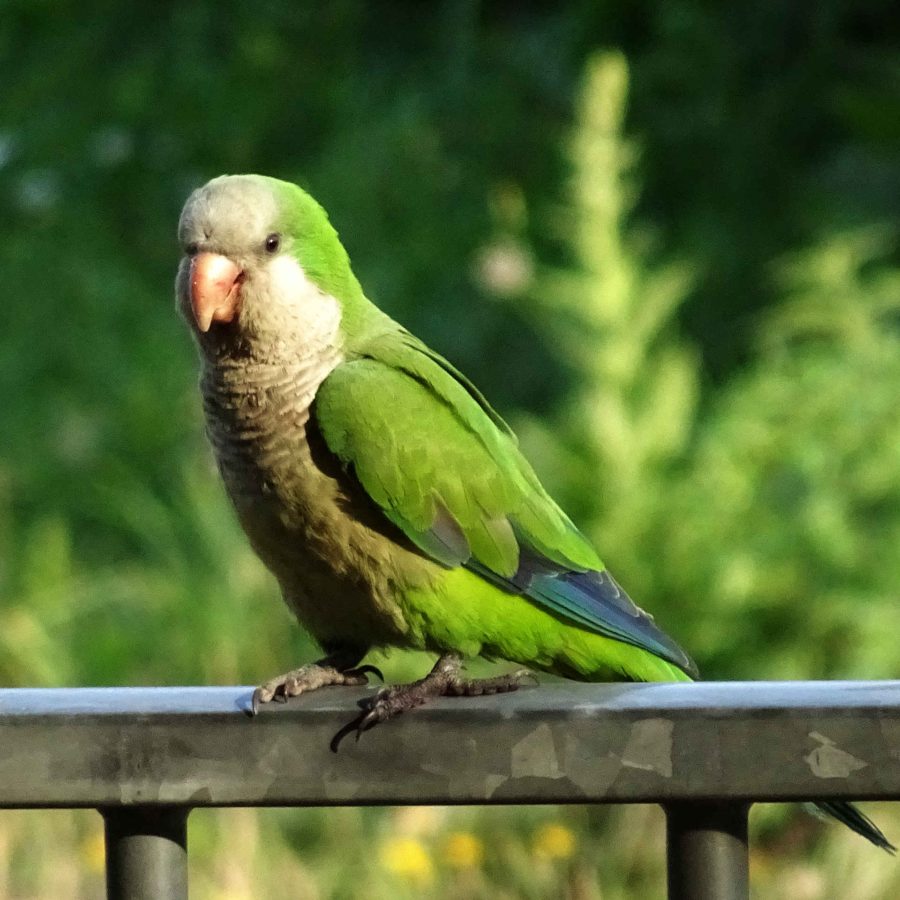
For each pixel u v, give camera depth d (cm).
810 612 881
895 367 971
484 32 1686
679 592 890
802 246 1255
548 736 333
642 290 1017
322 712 337
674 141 1449
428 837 829
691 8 1488
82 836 825
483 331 1312
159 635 952
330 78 1617
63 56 1617
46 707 335
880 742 323
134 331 1310
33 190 1433
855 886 803
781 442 941
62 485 1152
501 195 1405
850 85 1387
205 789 335
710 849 333
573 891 793
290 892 781
